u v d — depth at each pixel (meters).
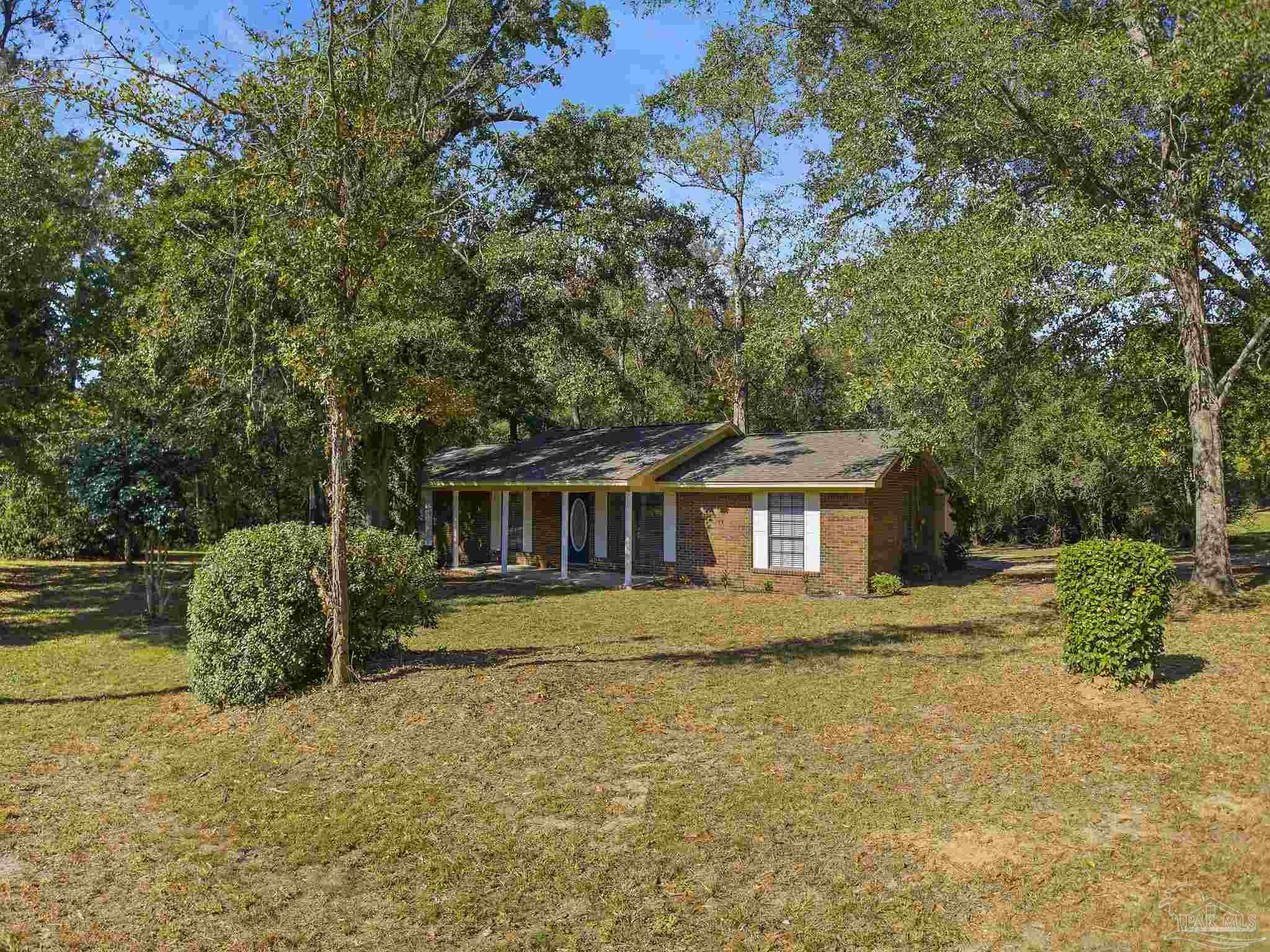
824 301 17.88
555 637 14.81
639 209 23.83
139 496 16.94
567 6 24.64
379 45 13.84
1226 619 14.18
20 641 15.05
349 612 10.45
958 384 16.56
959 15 15.44
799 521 21.42
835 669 11.52
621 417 41.75
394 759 8.09
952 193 16.94
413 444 26.86
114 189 19.03
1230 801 6.61
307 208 10.71
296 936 5.08
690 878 5.70
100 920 5.26
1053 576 22.81
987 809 6.66
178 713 9.96
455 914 5.31
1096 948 4.75
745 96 25.02
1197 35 13.84
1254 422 20.03
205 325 18.83
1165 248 13.96
